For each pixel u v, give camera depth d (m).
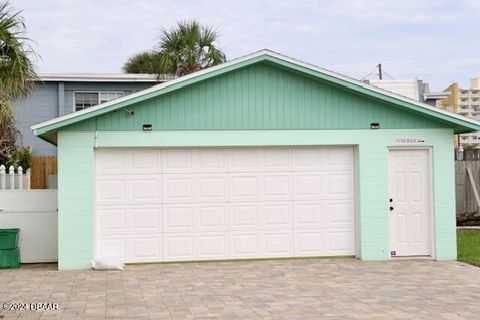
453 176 14.41
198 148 14.02
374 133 14.26
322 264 13.64
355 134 14.22
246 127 13.92
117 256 13.73
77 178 13.45
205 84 13.81
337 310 9.31
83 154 13.46
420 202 14.45
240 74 13.92
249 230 14.16
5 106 12.54
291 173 14.30
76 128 13.45
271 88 14.01
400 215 14.41
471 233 19.14
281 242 14.26
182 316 8.98
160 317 8.93
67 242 13.39
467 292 10.66
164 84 13.43
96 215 13.66
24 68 12.29
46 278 12.30
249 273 12.57
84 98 22.36
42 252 14.43
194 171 14.03
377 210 14.25
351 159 14.45
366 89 13.95
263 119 13.98
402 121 14.32
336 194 14.41
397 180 14.41
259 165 14.22
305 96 14.10
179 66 20.67
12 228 14.28
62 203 13.39
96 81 22.22
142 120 13.64
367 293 10.58
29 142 21.91
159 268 13.32
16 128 20.69
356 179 14.38
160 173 13.92
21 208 14.40
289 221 14.27
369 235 14.22
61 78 21.84
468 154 22.89
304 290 10.85
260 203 14.21
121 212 13.77
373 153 14.25
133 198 13.82
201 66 20.81
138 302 9.97
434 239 14.37
